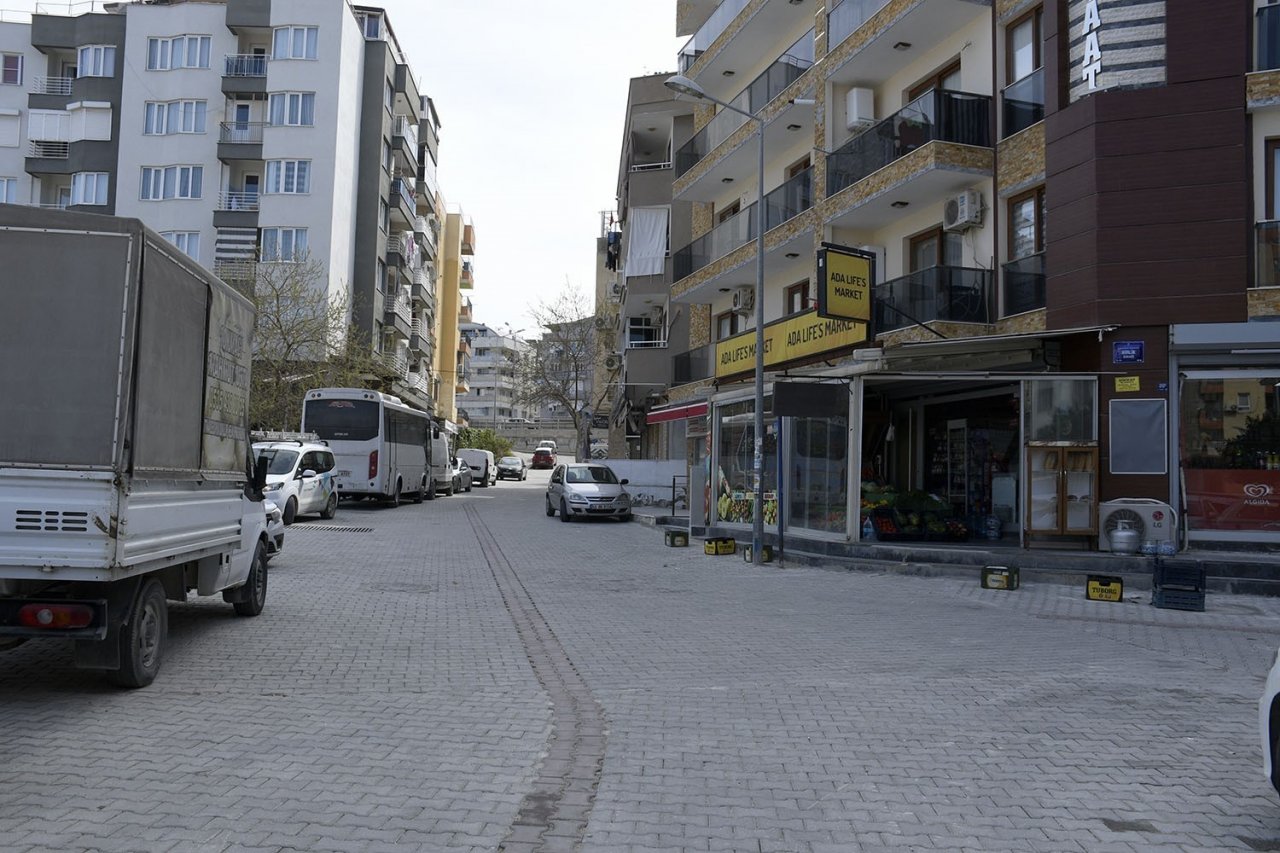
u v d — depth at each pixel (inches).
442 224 2711.6
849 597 506.0
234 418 345.4
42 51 1774.1
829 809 188.2
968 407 769.6
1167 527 564.1
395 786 197.6
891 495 680.4
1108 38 604.1
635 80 1398.9
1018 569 538.3
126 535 247.8
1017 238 709.9
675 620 427.8
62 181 1798.7
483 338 5713.6
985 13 751.7
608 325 1948.8
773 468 740.0
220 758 214.1
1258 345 559.2
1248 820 184.4
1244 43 577.3
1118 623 429.7
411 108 2014.0
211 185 1689.2
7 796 185.8
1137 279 584.7
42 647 333.4
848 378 641.6
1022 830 178.1
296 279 1455.5
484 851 163.8
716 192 1234.0
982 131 733.9
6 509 237.5
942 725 252.4
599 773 209.6
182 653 329.4
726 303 1220.5
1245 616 453.7
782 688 295.0
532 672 316.2
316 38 1662.2
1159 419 576.4
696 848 167.5
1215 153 577.6
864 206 815.1
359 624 398.9
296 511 844.0
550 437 4906.5
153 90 1712.6
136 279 250.5
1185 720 259.6
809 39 986.7
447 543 783.1
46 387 244.7
